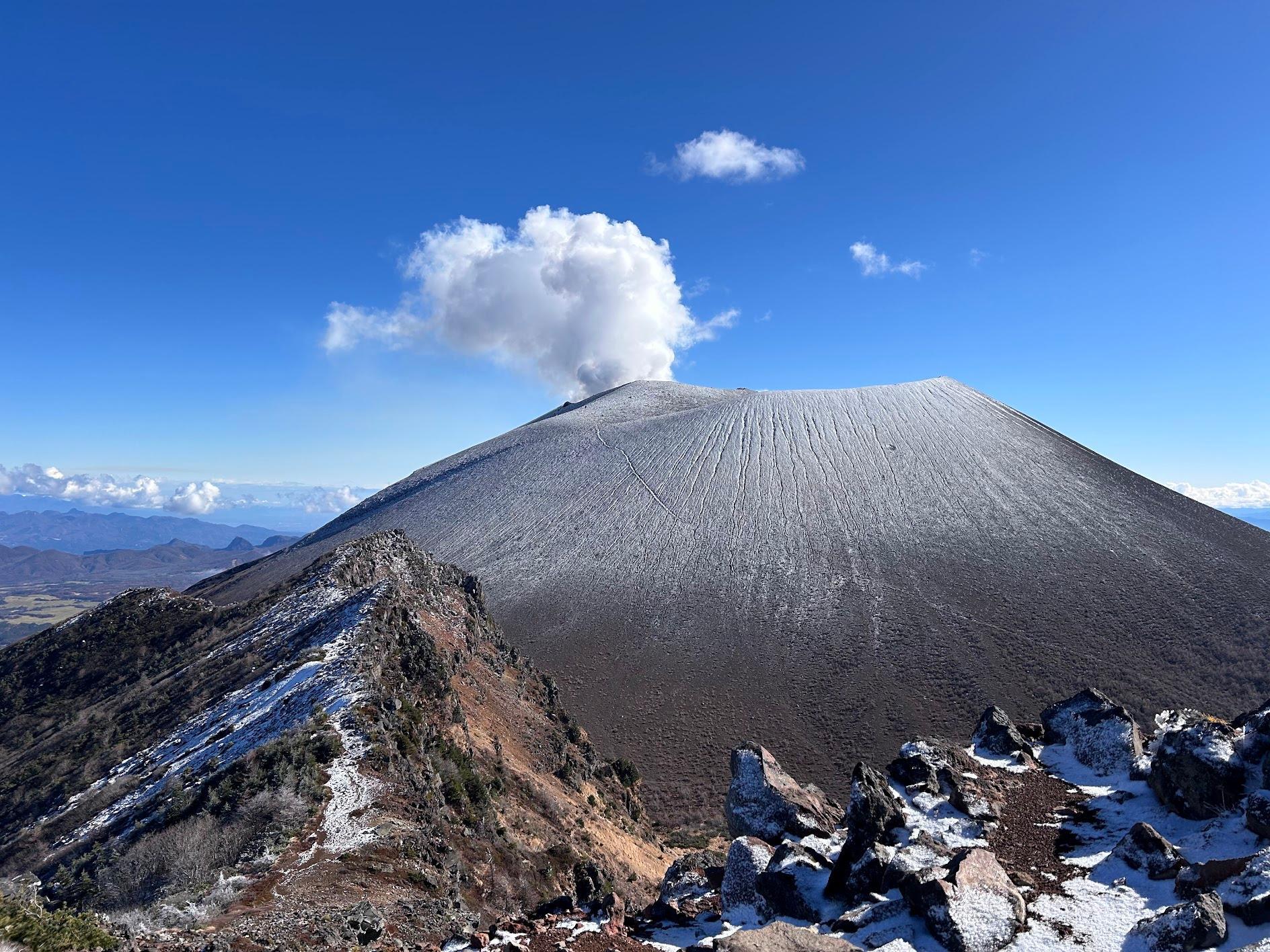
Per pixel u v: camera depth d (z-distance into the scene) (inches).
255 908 529.7
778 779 549.6
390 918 546.6
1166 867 362.6
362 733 954.7
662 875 1188.5
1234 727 469.4
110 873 711.7
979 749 610.5
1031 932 328.2
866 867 401.4
